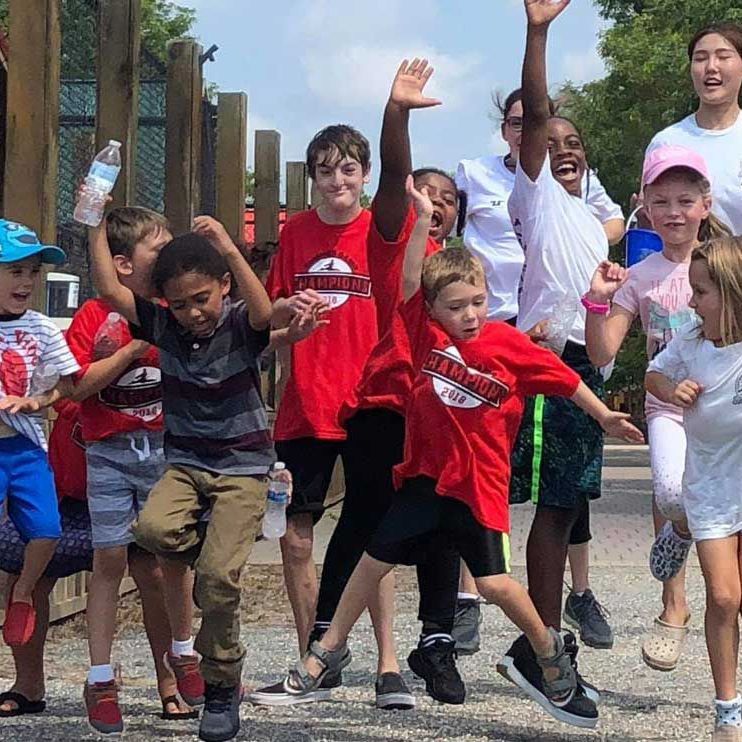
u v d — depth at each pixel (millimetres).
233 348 4684
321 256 5562
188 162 9359
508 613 4762
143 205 10648
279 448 5543
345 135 5555
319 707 5551
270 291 5660
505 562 4738
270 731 5035
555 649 4844
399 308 4941
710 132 5891
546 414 5168
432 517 4781
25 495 4938
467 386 4723
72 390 4949
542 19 5207
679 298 5301
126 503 5094
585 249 5453
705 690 6137
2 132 8656
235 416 4688
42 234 7020
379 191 5125
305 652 5496
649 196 5324
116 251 5035
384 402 5258
